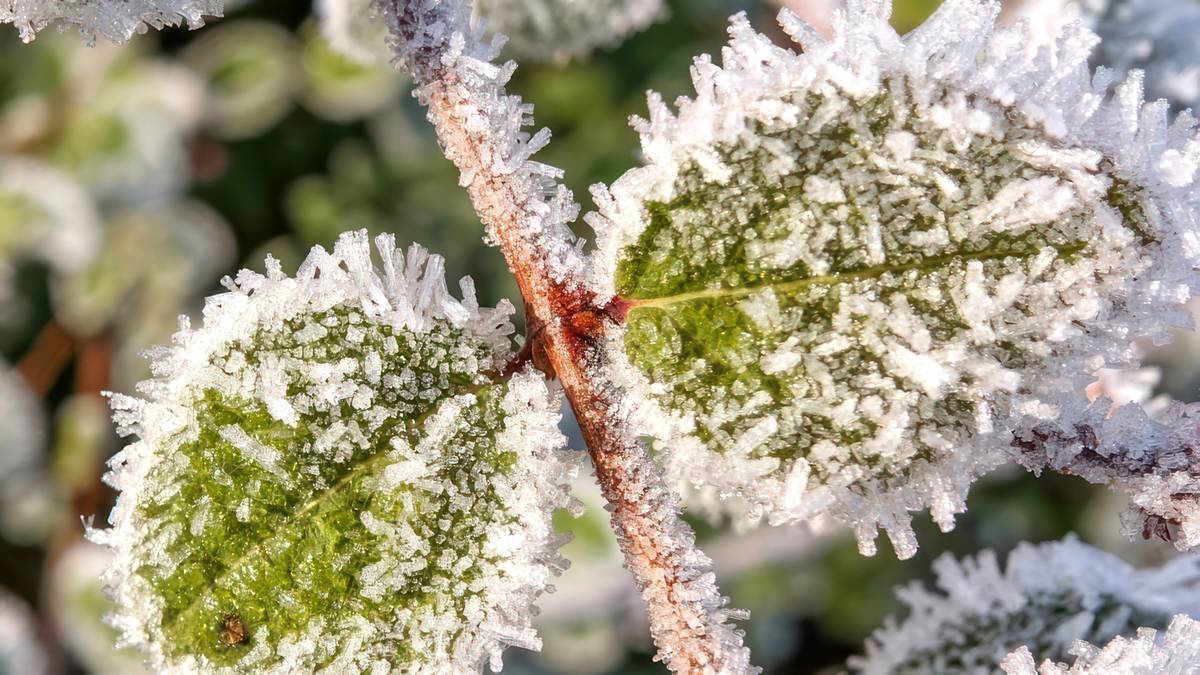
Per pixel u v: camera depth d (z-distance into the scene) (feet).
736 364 0.30
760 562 0.65
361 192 0.71
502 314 0.31
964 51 0.30
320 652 0.30
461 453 0.30
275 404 0.30
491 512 0.30
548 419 0.30
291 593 0.30
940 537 0.66
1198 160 0.30
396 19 0.31
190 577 0.30
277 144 0.71
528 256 0.31
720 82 0.30
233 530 0.30
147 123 0.69
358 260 0.30
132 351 0.68
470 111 0.31
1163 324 0.30
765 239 0.30
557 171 0.31
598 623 0.63
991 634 0.38
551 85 0.68
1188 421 0.31
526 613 0.30
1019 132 0.30
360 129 0.71
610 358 0.31
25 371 0.68
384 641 0.30
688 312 0.31
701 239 0.31
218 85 0.69
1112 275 0.30
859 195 0.30
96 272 0.69
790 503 0.30
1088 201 0.30
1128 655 0.32
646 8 0.43
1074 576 0.38
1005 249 0.30
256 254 0.71
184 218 0.70
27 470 0.66
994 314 0.30
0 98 0.69
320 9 0.45
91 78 0.69
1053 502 0.65
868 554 0.31
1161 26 0.43
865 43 0.30
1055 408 0.30
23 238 0.68
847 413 0.30
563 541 0.31
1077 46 0.30
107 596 0.30
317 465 0.30
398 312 0.30
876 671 0.39
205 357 0.30
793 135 0.30
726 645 0.30
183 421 0.30
